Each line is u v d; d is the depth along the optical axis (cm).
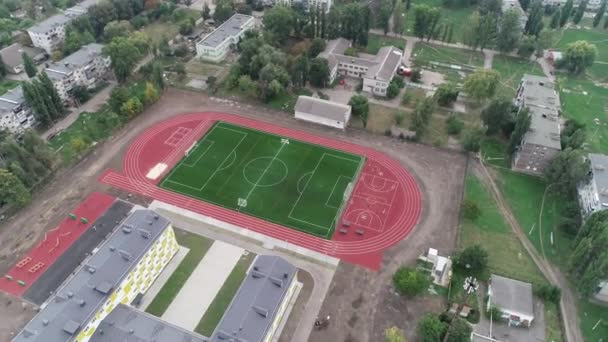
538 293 10188
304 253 11150
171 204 12356
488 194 12788
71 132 14662
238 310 8700
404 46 19900
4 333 9456
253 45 17175
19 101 14288
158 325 8662
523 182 13188
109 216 11962
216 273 10644
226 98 16450
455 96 15975
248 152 14125
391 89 16262
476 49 19800
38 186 12744
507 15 18562
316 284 10456
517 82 17600
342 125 15012
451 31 19550
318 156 14025
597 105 16388
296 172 13450
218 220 11938
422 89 17100
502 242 11481
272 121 15425
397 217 12112
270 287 9119
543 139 12975
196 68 18088
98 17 19650
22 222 11800
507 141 14625
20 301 10038
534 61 19012
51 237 11425
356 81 17575
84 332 8456
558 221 12031
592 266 9694
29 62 16350
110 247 9594
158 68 16162
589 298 10288
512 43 18962
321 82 16875
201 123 15250
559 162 12462
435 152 14188
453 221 11994
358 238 11562
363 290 10356
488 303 9962
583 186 12400
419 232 11712
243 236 11544
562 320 9844
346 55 18262
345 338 9481
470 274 10675
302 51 17712
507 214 12206
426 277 10525
